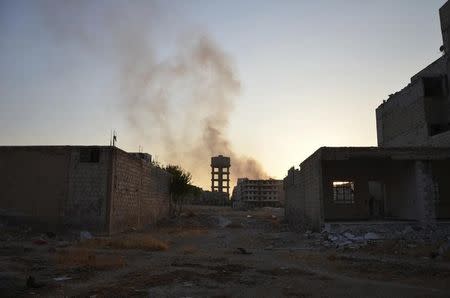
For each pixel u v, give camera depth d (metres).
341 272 12.29
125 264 13.44
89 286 9.87
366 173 27.97
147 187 32.94
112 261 13.66
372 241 19.98
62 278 10.74
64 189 23.61
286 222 38.47
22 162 24.00
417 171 23.61
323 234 22.00
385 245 18.23
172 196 43.81
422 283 10.65
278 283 10.55
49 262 13.32
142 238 20.56
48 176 23.78
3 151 24.11
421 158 23.34
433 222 22.64
